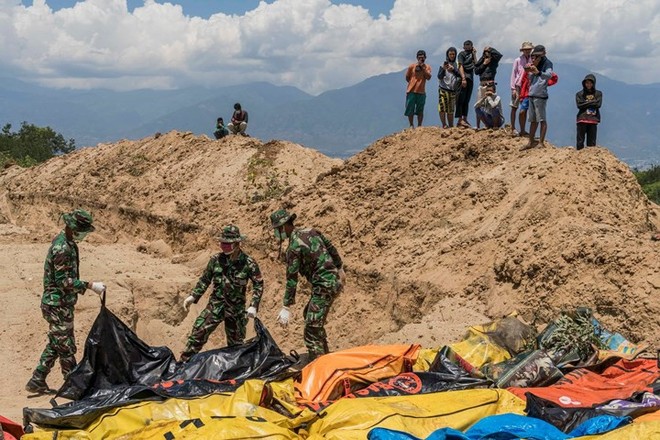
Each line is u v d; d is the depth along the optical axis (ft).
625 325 27.78
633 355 24.72
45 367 29.40
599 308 28.89
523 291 31.60
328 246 29.25
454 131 47.19
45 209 79.00
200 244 54.49
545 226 33.68
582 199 34.55
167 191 65.00
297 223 46.73
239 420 18.83
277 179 59.77
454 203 39.86
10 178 92.38
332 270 28.73
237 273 28.78
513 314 27.81
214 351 25.31
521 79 43.09
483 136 44.91
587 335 25.23
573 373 23.66
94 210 70.95
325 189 48.88
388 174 46.57
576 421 19.42
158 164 72.13
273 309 42.39
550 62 41.32
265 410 20.24
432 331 31.14
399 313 35.99
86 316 38.09
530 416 20.11
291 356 26.84
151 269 48.98
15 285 43.93
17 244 57.00
